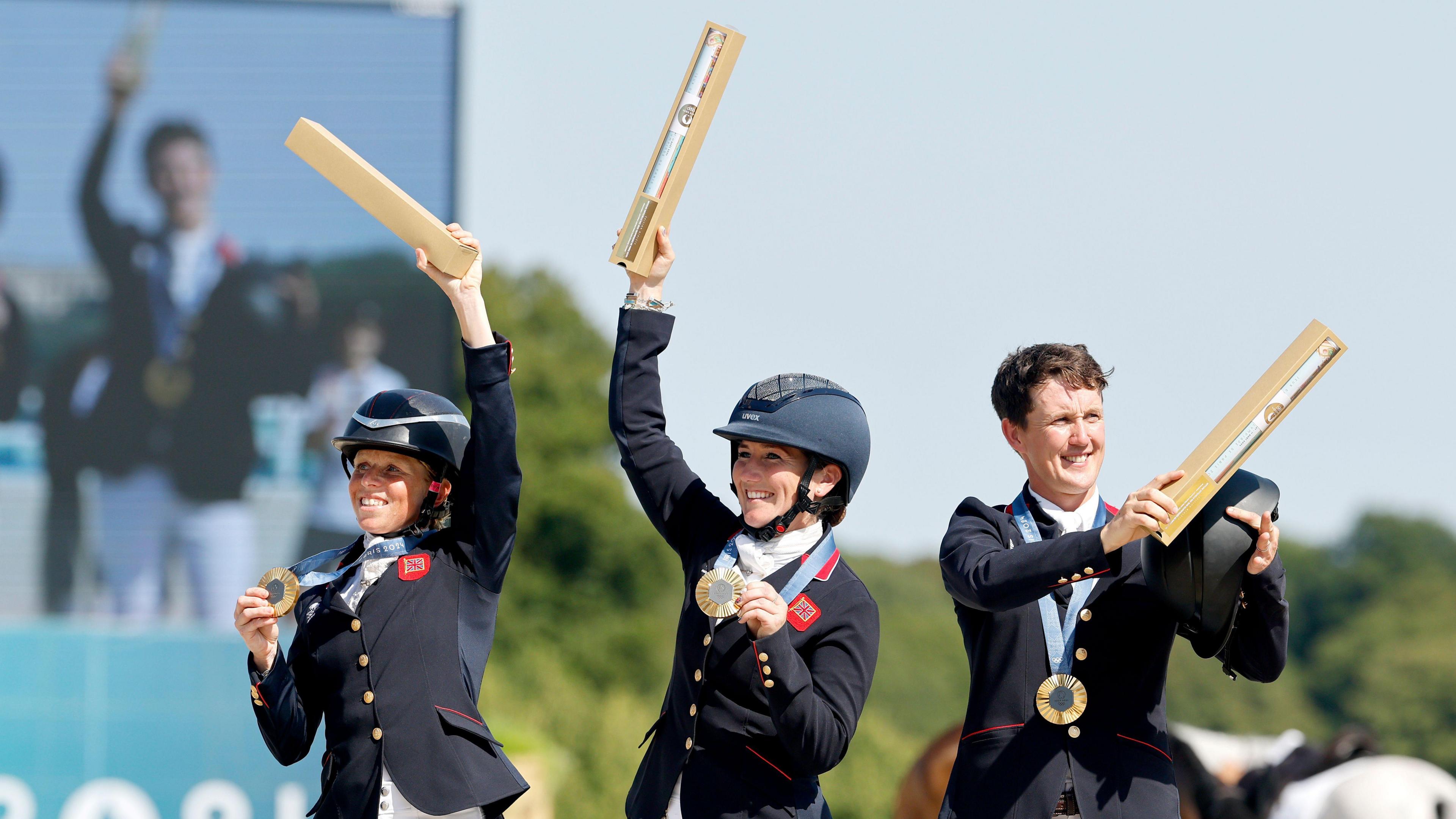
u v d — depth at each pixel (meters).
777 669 15.27
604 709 131.25
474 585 17.14
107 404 48.75
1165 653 16.34
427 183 48.59
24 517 48.22
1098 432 16.70
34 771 45.16
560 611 140.50
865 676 16.25
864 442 17.12
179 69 49.28
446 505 17.34
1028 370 16.81
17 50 49.25
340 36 49.19
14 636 46.09
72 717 45.75
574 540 141.88
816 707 15.42
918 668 182.12
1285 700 191.25
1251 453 14.85
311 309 49.12
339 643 16.58
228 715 46.38
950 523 17.25
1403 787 25.64
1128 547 16.59
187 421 48.81
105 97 49.25
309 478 48.75
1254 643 16.33
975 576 15.88
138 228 49.22
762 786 15.99
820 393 17.00
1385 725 190.62
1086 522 16.89
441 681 16.45
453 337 49.34
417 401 17.12
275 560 48.47
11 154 49.06
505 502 17.02
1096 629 16.27
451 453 17.02
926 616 191.62
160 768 45.38
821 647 16.36
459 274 16.91
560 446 146.25
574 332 154.12
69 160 49.09
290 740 16.42
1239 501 15.50
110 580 48.19
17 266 48.88
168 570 48.28
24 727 45.56
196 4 49.25
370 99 48.78
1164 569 15.46
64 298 48.97
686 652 16.69
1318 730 195.00
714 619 16.55
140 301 49.03
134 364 48.91
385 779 16.14
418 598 16.73
